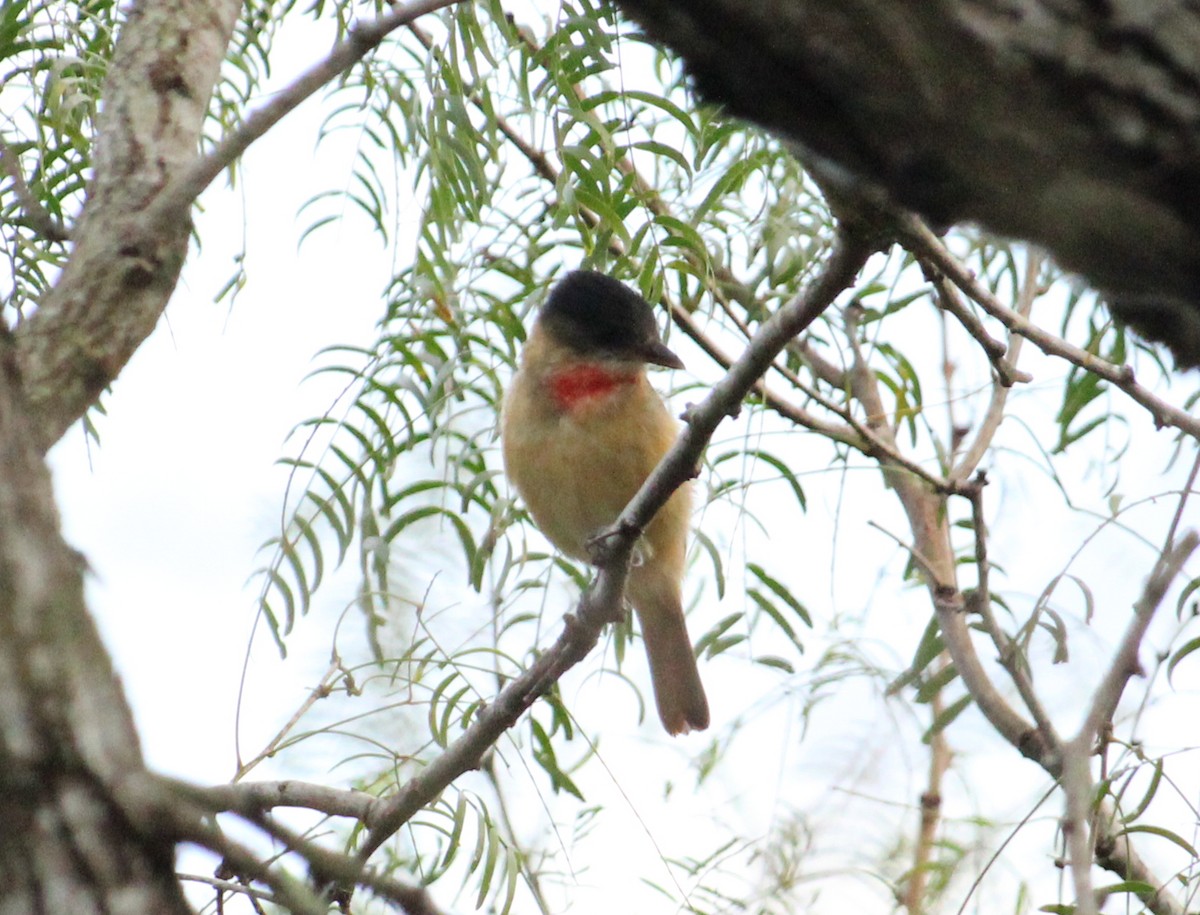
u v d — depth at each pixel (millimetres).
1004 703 8906
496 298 10180
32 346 6695
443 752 8367
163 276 7062
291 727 8430
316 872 5613
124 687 3881
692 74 3229
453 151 9141
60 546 3910
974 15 2971
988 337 8898
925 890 8625
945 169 3139
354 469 9258
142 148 7473
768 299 10219
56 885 3604
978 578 8898
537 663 8578
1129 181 3039
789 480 10109
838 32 3020
